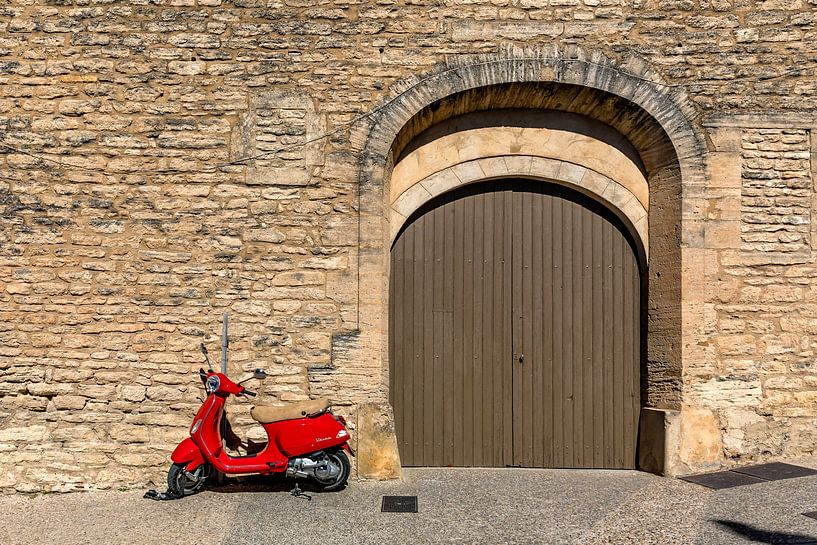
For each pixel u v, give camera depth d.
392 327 5.77
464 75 5.30
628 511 4.31
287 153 5.27
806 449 5.34
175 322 5.16
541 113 5.81
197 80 5.28
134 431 5.08
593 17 5.39
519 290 5.82
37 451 5.03
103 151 5.22
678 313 5.38
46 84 5.24
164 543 3.79
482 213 5.85
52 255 5.15
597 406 5.78
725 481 4.92
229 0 5.32
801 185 5.42
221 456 4.64
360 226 5.25
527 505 4.47
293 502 4.54
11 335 5.10
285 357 5.17
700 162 5.39
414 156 5.74
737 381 5.33
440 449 5.73
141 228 5.20
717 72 5.41
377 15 5.34
